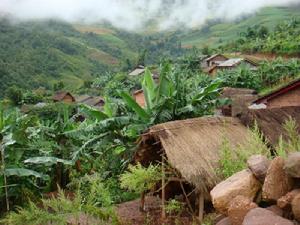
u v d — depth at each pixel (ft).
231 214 15.64
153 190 33.96
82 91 276.00
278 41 229.04
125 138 44.06
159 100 43.01
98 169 51.03
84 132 44.21
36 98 204.33
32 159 40.24
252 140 24.76
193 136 31.17
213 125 33.06
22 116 45.68
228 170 22.24
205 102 43.91
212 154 29.09
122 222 26.58
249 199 15.78
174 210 30.07
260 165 16.78
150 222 30.89
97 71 550.77
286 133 28.78
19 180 39.63
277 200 15.06
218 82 44.34
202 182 26.48
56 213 25.31
